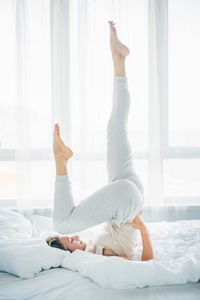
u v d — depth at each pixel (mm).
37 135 2727
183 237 1858
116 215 1608
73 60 2773
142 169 2809
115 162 1756
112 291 1290
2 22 2682
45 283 1346
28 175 2674
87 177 2758
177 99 2842
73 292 1275
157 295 1256
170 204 2844
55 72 2732
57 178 1628
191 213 2855
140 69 2809
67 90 2734
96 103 2781
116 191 1595
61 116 2725
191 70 2846
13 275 1456
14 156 2732
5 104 2693
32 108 2723
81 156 2730
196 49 2848
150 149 2793
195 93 2852
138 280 1309
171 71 2834
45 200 2729
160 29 2826
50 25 2719
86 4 2738
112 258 1373
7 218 1988
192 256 1541
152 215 2783
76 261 1485
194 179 2867
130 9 2803
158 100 2799
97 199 1593
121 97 1781
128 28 2785
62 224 1610
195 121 2855
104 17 2787
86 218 1584
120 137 1768
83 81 2730
